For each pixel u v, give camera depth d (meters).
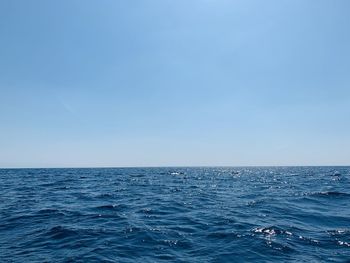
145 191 29.00
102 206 18.44
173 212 16.41
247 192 27.47
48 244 10.08
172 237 10.88
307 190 27.67
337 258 8.52
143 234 11.23
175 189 31.39
